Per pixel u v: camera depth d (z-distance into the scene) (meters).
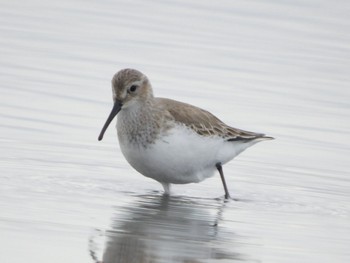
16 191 15.02
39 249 12.38
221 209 15.24
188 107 15.97
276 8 28.44
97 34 25.06
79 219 13.87
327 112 21.11
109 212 14.43
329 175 17.55
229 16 27.33
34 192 15.08
